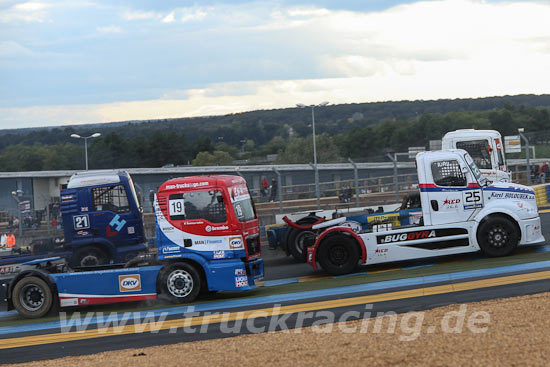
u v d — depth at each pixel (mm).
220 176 16109
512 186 17375
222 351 10180
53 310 16125
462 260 17531
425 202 17312
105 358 10633
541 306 11133
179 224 15469
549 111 133875
